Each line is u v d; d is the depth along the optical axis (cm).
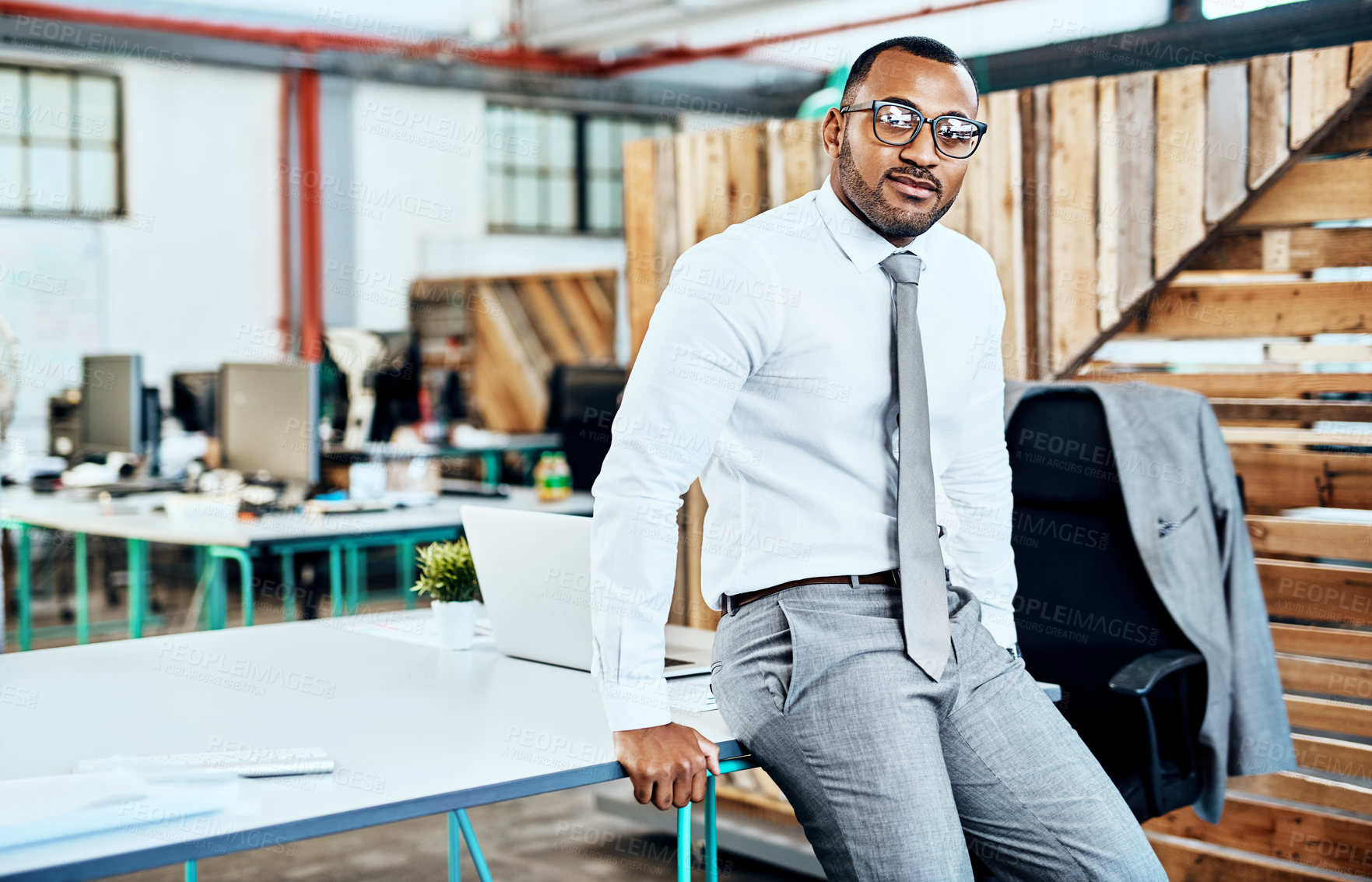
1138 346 295
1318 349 270
